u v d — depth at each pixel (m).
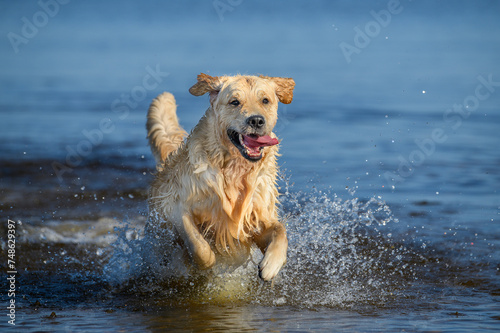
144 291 6.77
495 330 5.30
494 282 6.98
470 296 6.48
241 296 6.55
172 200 6.84
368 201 10.15
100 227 9.37
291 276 7.26
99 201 10.82
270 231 6.68
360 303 6.24
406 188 11.33
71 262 7.89
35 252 8.23
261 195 6.79
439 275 7.26
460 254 8.00
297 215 9.38
